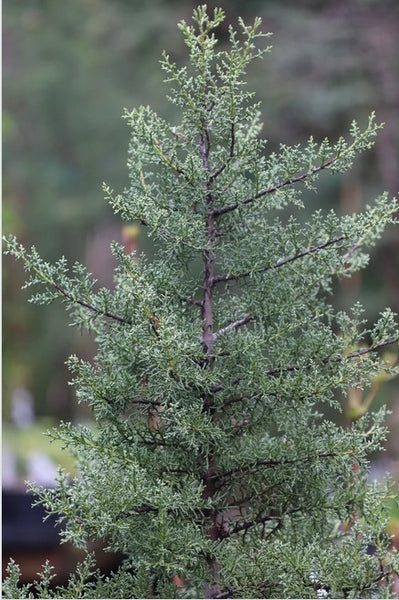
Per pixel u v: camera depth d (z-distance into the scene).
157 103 18.23
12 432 8.75
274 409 2.28
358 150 2.29
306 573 2.13
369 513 2.22
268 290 2.36
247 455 2.29
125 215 2.29
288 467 2.28
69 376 20.33
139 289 2.23
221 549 2.23
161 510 2.11
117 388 2.23
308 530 2.33
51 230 20.84
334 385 2.23
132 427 2.27
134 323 2.27
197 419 2.19
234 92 2.30
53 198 20.59
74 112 20.19
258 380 2.26
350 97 16.14
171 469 2.28
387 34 16.66
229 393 2.30
